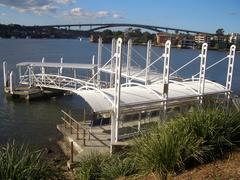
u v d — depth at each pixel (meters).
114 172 9.12
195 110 9.77
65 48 174.00
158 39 154.62
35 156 8.04
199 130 8.71
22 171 7.11
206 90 23.80
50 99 42.50
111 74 34.84
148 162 8.04
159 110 21.05
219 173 7.54
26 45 188.75
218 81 66.31
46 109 37.34
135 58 102.25
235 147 8.88
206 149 8.23
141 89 21.67
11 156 7.50
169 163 7.87
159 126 9.48
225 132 8.92
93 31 183.88
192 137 8.34
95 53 139.38
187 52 162.50
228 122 9.12
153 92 21.00
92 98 19.69
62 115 34.62
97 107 18.81
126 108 19.12
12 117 33.56
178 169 8.00
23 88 43.59
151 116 21.98
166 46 20.72
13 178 6.96
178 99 21.28
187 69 85.75
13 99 42.06
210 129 8.69
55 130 28.61
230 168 7.75
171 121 9.52
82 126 21.67
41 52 136.62
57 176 8.40
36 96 42.16
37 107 38.22
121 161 9.51
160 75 34.69
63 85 42.88
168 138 8.16
